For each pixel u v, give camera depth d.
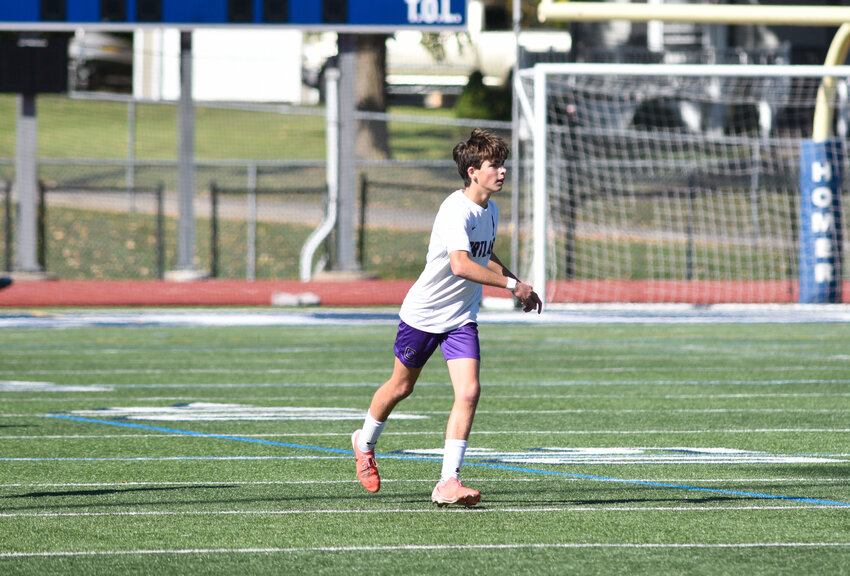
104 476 24.56
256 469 25.42
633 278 79.81
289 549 18.22
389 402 21.45
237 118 145.75
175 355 49.47
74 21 76.50
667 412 34.31
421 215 102.88
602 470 25.25
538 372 44.03
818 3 138.38
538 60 82.75
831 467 25.61
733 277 79.81
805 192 67.31
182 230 79.12
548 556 17.73
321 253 91.56
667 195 94.12
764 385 40.31
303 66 149.75
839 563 17.33
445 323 20.92
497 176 20.48
